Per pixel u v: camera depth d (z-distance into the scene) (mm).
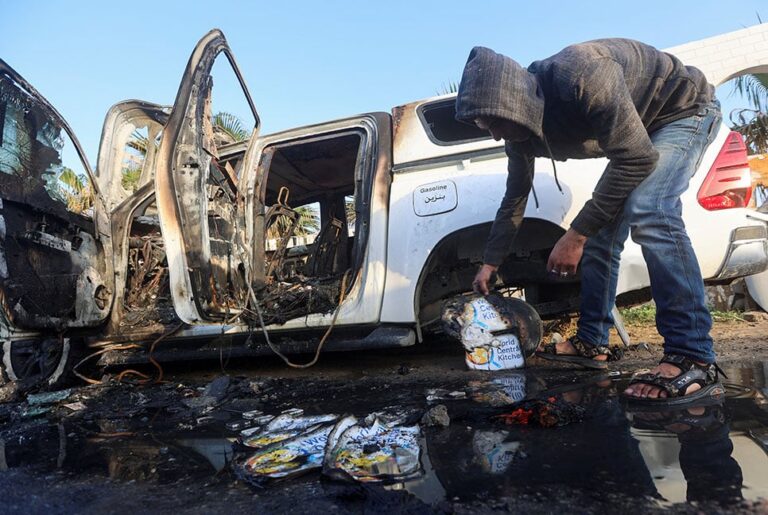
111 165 3268
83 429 1799
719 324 4359
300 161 3740
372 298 2553
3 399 2303
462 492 1013
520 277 2707
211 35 2689
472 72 1553
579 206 2350
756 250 2146
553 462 1144
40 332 2475
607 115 1476
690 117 1688
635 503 925
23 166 2375
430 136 2684
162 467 1309
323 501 1011
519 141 1794
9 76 2312
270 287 3129
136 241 3504
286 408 1944
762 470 1026
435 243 2500
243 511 992
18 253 2332
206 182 2658
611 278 2230
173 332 2777
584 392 1817
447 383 2193
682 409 1490
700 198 2170
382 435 1388
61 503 1098
